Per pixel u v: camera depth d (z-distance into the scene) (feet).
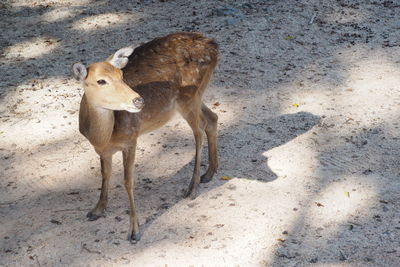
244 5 41.93
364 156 26.08
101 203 22.66
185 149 27.37
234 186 24.32
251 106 30.66
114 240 21.34
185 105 23.35
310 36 37.78
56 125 29.43
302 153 26.53
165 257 20.42
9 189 24.63
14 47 38.04
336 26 39.04
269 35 37.78
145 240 21.30
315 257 20.22
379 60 34.76
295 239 21.15
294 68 34.19
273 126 28.84
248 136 28.09
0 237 21.63
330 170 25.21
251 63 34.83
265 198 23.44
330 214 22.41
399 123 28.50
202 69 23.49
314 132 28.14
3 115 30.42
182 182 24.79
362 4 42.22
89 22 41.09
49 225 22.24
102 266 20.10
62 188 24.67
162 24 39.93
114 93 18.65
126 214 22.80
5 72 34.86
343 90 31.78
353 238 21.08
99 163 26.43
